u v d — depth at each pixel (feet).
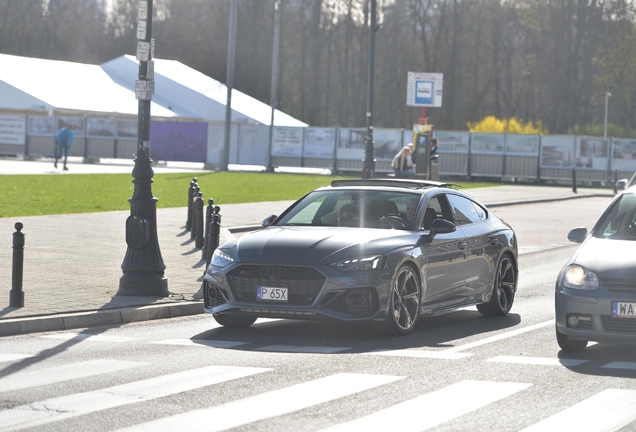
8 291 68.08
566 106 440.45
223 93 357.61
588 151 295.28
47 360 47.93
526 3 442.09
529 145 299.58
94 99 337.31
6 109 333.83
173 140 330.75
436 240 60.18
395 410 37.32
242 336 56.49
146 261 69.15
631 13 425.69
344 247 54.95
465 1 466.29
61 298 65.98
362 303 54.39
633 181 88.38
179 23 506.07
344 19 486.38
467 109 474.90
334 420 35.53
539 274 95.30
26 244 97.66
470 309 71.56
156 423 34.73
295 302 54.24
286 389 41.09
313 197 63.36
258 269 54.80
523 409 37.78
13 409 36.78
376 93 482.69
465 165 304.91
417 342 54.80
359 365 47.14
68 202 155.94
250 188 211.00
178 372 44.80
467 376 44.52
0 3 502.38
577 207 196.03
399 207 61.00
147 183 69.72
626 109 450.71
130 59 367.25
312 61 487.20
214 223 81.35
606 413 37.32
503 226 69.56
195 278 79.15
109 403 37.99
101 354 49.83
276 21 322.96
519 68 476.13
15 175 229.66
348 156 313.73
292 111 495.00
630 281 48.37
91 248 96.02
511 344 54.44
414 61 475.31
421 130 213.05
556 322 50.60
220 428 34.09
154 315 64.18
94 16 534.37
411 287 57.93
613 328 48.52
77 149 338.95
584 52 435.53
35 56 511.81
